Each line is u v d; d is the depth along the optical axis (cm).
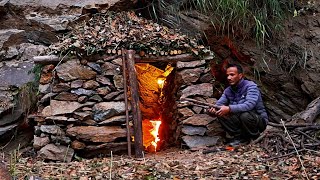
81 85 504
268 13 650
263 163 395
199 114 531
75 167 415
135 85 507
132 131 504
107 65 512
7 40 604
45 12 626
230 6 620
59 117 493
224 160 417
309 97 629
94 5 610
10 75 580
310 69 632
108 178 355
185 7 641
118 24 564
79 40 513
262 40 636
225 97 533
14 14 622
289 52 642
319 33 646
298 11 666
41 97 505
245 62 652
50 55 504
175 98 554
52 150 486
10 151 529
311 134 471
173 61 538
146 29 553
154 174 363
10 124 554
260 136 482
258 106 521
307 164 372
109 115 503
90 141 496
